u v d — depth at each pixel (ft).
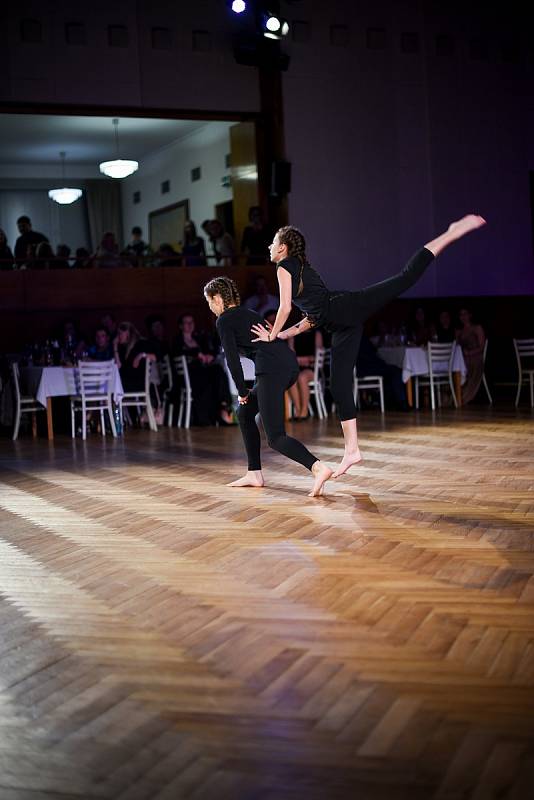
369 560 11.70
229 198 46.65
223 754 6.52
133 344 33.19
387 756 6.38
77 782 6.21
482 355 37.11
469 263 42.29
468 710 7.07
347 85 40.40
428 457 21.34
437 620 9.25
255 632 9.09
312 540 12.93
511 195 42.98
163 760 6.47
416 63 41.37
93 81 37.11
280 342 16.19
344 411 16.43
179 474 20.27
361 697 7.40
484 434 25.90
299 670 8.04
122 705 7.44
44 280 36.40
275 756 6.45
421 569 11.19
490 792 5.84
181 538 13.44
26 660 8.56
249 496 16.79
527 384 38.96
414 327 40.50
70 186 57.77
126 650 8.73
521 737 6.57
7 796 6.06
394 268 41.27
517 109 43.06
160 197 54.03
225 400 32.55
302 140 39.81
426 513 14.58
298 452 16.37
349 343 16.17
